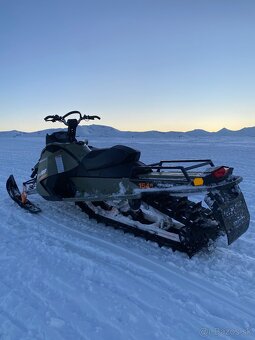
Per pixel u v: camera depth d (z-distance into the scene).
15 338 2.56
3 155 16.22
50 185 5.04
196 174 3.87
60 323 2.73
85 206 5.20
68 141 5.20
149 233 4.29
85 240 4.40
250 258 3.91
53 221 5.12
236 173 10.39
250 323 2.77
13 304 2.97
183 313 2.89
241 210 3.80
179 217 3.90
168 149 22.20
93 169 4.66
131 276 3.49
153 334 2.63
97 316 2.84
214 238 4.08
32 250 4.07
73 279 3.41
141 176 4.22
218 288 3.27
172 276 3.49
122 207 4.62
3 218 5.30
